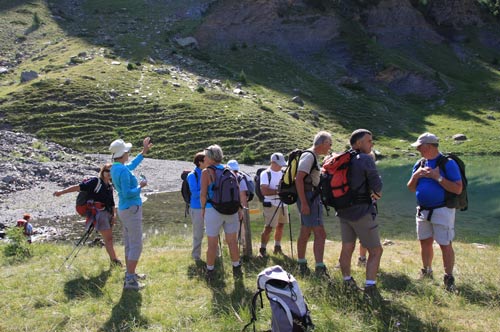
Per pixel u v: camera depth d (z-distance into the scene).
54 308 7.45
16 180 28.62
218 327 6.57
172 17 85.94
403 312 6.97
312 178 8.59
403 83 75.44
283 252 11.34
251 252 10.21
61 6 87.75
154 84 56.78
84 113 48.28
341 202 7.48
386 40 93.38
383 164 45.94
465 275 8.85
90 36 74.50
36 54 67.88
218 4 89.31
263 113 53.38
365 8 95.56
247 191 10.30
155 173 36.62
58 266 9.91
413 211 24.06
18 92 50.50
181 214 23.41
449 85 77.62
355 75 77.50
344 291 7.59
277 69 74.31
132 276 8.22
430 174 8.13
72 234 18.64
